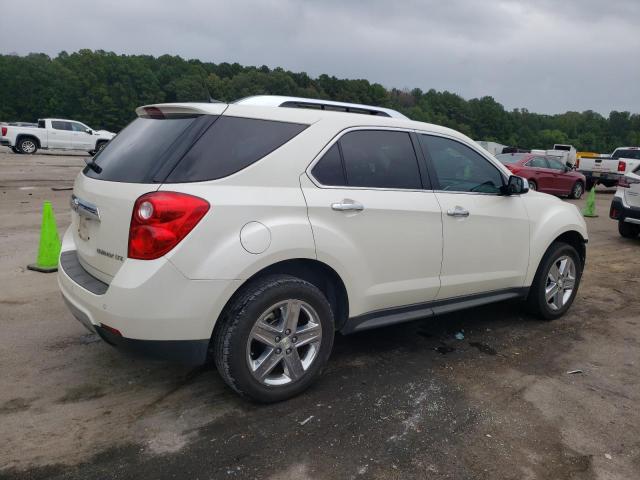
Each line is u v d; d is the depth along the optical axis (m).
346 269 3.44
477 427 3.17
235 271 2.94
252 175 3.10
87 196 3.29
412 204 3.78
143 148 3.18
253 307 3.04
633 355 4.39
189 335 2.92
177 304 2.85
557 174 17.41
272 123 3.29
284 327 3.22
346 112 3.98
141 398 3.34
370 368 3.92
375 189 3.63
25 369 3.66
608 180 21.98
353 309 3.58
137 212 2.85
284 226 3.12
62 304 4.94
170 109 3.29
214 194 2.94
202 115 3.13
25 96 92.94
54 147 26.17
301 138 3.34
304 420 3.15
